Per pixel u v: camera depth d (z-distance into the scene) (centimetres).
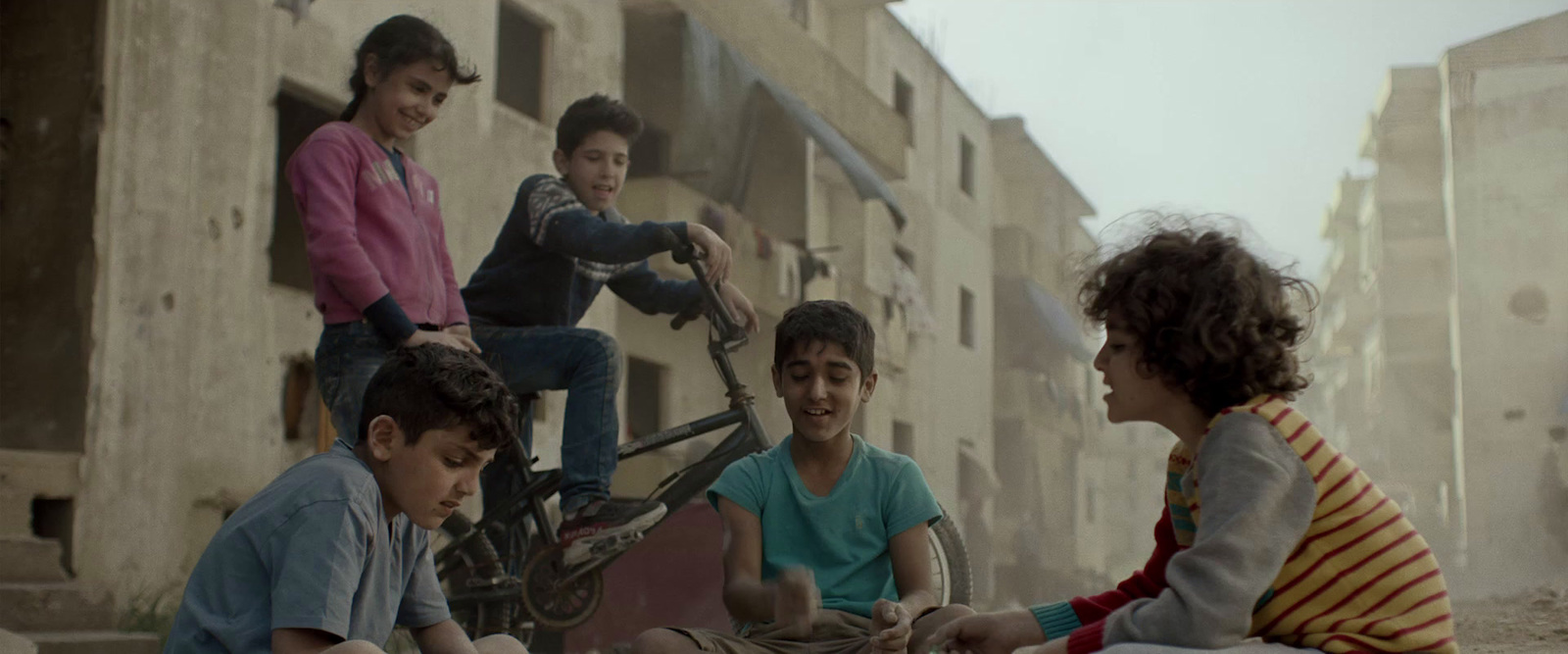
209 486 727
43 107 691
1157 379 189
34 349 668
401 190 375
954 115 2431
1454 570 1880
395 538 225
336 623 199
